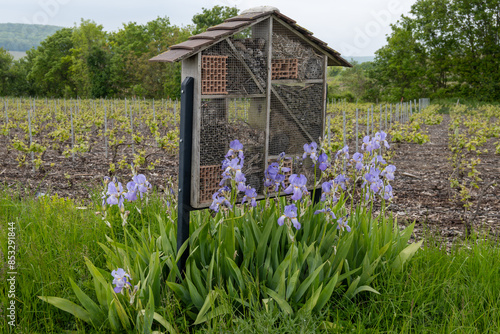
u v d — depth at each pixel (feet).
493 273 11.15
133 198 10.16
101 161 33.76
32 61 245.45
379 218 13.25
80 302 9.94
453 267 11.57
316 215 11.96
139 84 202.80
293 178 10.30
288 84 12.54
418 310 9.89
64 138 37.96
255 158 11.93
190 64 10.61
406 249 11.82
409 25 177.27
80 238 13.46
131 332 9.17
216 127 11.14
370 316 9.75
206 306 9.40
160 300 9.94
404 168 33.04
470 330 8.76
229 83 11.22
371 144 11.96
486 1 158.61
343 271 11.27
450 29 162.71
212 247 11.03
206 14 181.78
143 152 29.76
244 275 10.02
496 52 156.97
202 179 11.05
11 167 30.35
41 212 14.87
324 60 13.43
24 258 11.66
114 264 10.50
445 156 38.81
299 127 13.12
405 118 83.82
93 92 207.31
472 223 17.38
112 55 217.15
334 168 13.02
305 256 10.32
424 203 22.27
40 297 9.33
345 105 128.16
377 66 200.23
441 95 164.86
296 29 12.32
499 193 24.45
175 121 57.57
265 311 9.20
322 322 9.22
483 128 50.90
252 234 11.25
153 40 238.27
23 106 101.96
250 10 11.91
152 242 10.87
